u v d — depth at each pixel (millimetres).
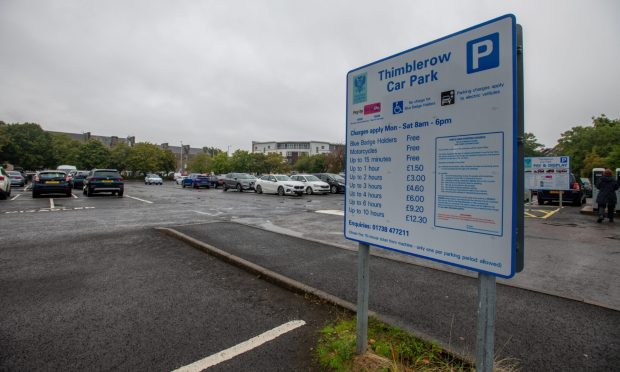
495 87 1685
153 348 2805
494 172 1688
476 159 1761
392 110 2213
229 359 2643
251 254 5742
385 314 3461
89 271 4848
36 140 60500
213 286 4316
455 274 4746
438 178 1939
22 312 3477
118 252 5938
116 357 2672
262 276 4668
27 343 2869
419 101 2043
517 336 3016
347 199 2570
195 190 28156
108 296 3928
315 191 22125
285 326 3197
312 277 4598
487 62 1715
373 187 2348
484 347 1758
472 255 1779
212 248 5977
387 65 2252
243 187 25047
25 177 34031
